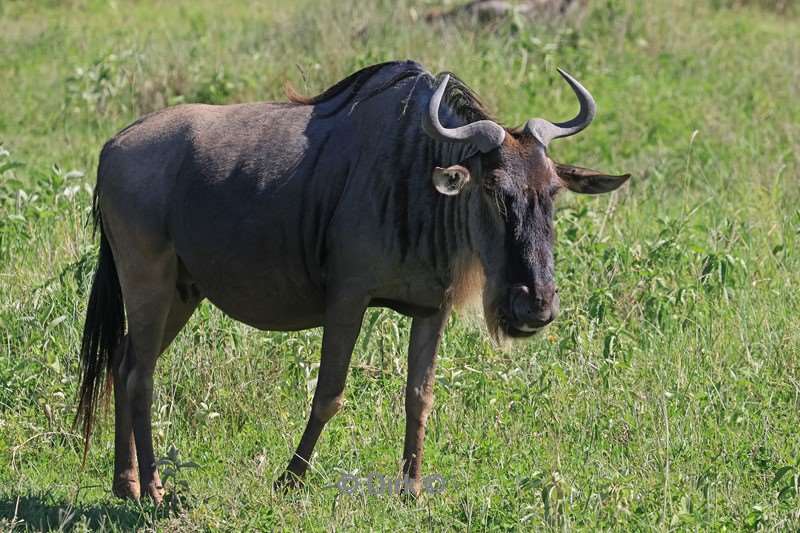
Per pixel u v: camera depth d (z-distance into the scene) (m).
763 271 31.06
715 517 20.55
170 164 23.55
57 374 26.92
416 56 49.47
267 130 23.16
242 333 27.66
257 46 54.09
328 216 22.06
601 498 20.81
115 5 66.19
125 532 21.03
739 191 37.84
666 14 57.19
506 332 20.91
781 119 45.56
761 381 26.17
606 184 21.53
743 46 56.59
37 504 22.23
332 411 22.45
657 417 24.56
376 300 22.44
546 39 53.00
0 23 61.78
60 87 50.66
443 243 21.48
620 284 29.58
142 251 23.81
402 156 21.61
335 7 55.19
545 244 20.27
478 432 25.05
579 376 26.28
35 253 31.08
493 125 20.59
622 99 47.28
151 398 24.16
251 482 22.89
